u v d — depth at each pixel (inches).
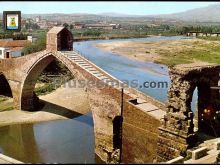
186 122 1374.3
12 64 2564.0
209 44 6560.0
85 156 1823.3
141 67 4394.7
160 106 1657.2
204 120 1524.4
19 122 2383.1
